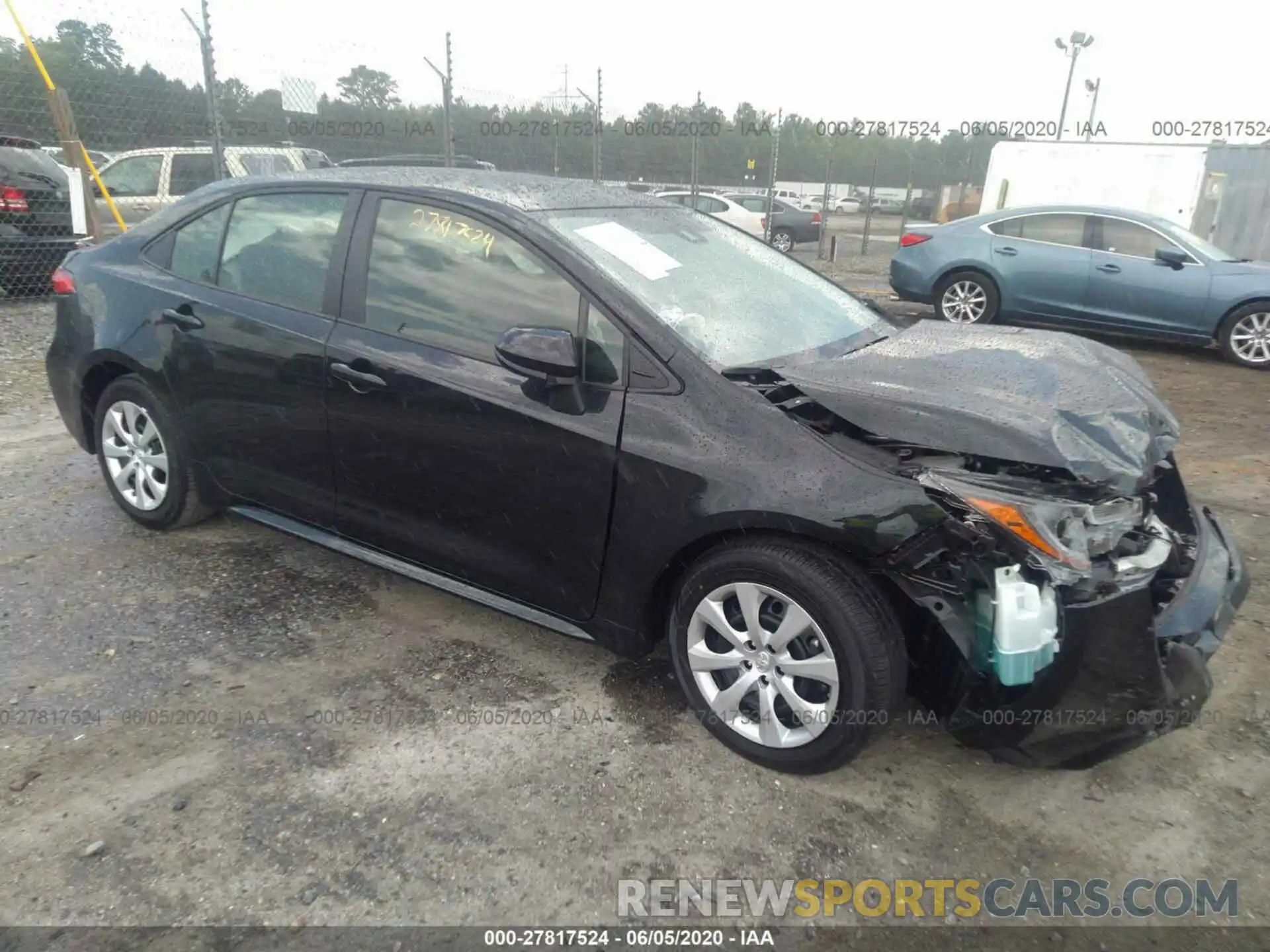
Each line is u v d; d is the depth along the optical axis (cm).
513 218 317
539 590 312
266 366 353
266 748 282
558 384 284
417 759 280
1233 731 304
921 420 259
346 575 396
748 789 273
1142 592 244
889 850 252
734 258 366
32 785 262
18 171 912
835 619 254
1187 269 901
